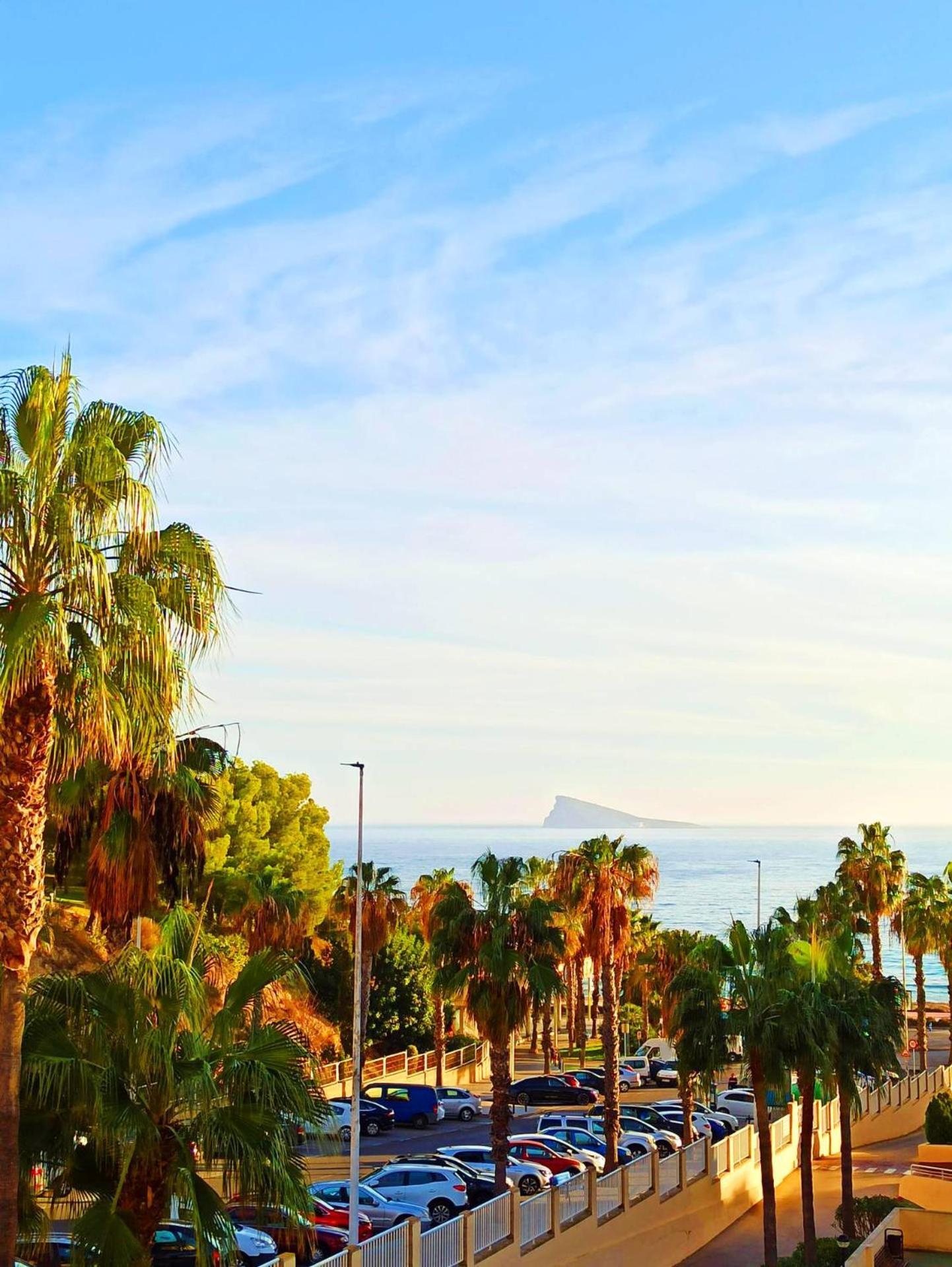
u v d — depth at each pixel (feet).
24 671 49.26
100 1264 51.67
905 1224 106.32
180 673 55.93
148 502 52.65
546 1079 202.59
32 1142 53.72
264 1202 56.39
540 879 222.48
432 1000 220.02
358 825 104.68
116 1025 57.06
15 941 49.65
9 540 51.47
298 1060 58.59
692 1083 155.53
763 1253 119.65
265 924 166.20
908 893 238.07
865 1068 111.45
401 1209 108.06
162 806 91.30
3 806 49.85
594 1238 103.76
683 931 167.94
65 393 53.31
